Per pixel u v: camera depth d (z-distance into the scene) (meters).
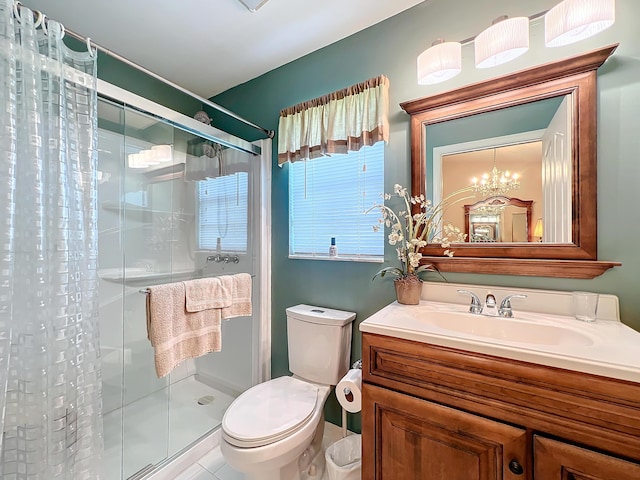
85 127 1.12
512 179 1.28
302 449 1.28
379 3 1.48
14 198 0.91
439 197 1.44
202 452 1.63
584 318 1.08
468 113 1.37
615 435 0.71
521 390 0.82
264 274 2.02
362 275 1.67
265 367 2.02
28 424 0.96
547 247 1.20
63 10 1.51
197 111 2.43
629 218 1.07
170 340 1.43
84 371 1.10
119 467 1.47
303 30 1.67
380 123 1.50
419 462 0.97
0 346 0.88
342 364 1.58
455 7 1.41
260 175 2.04
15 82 0.92
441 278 1.44
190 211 2.15
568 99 1.17
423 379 0.97
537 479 0.79
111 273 1.76
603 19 0.94
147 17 1.56
